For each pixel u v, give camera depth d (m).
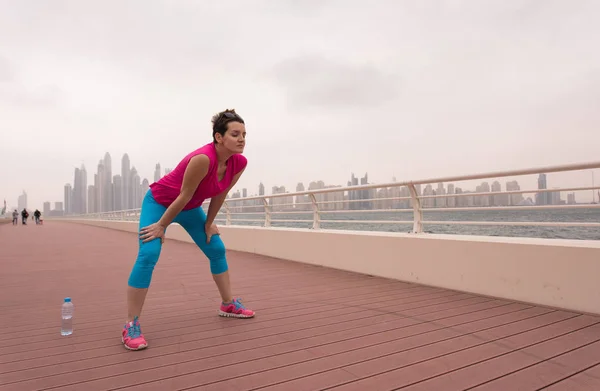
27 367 2.28
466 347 2.56
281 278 5.41
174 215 2.83
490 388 1.96
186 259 7.88
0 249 10.20
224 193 3.17
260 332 2.95
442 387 1.97
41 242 12.68
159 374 2.17
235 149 2.77
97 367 2.28
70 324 2.96
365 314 3.45
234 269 6.26
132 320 2.68
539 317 3.24
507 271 3.89
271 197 8.05
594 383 2.01
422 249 4.79
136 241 13.12
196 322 3.26
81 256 8.57
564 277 3.45
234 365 2.29
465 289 4.29
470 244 4.24
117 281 5.43
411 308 3.64
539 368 2.20
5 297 4.39
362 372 2.17
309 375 2.13
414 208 5.13
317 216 6.89
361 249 5.72
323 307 3.74
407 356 2.40
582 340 2.66
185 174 2.69
